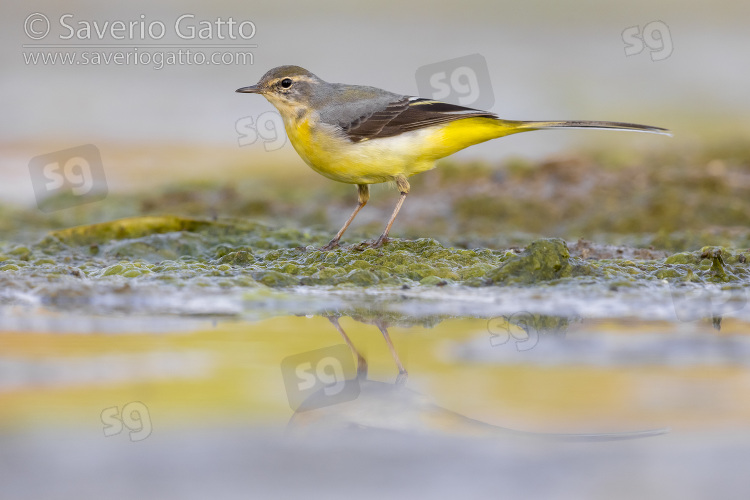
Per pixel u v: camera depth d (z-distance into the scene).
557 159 21.89
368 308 10.66
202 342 9.06
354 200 20.55
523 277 11.86
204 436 6.54
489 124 13.36
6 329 9.52
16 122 25.23
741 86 31.52
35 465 5.96
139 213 19.14
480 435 6.54
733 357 8.47
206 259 13.64
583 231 17.80
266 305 10.80
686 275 12.05
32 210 19.14
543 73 31.77
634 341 9.16
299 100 13.52
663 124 27.33
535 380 7.76
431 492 5.66
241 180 22.48
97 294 11.08
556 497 5.59
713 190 19.20
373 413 7.05
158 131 25.66
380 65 31.38
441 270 12.30
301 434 6.54
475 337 9.34
